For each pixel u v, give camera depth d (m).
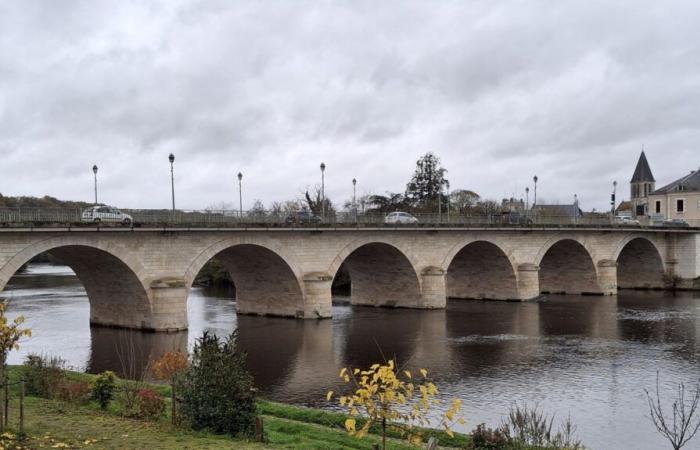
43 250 40.00
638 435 25.39
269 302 58.69
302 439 20.45
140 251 45.03
